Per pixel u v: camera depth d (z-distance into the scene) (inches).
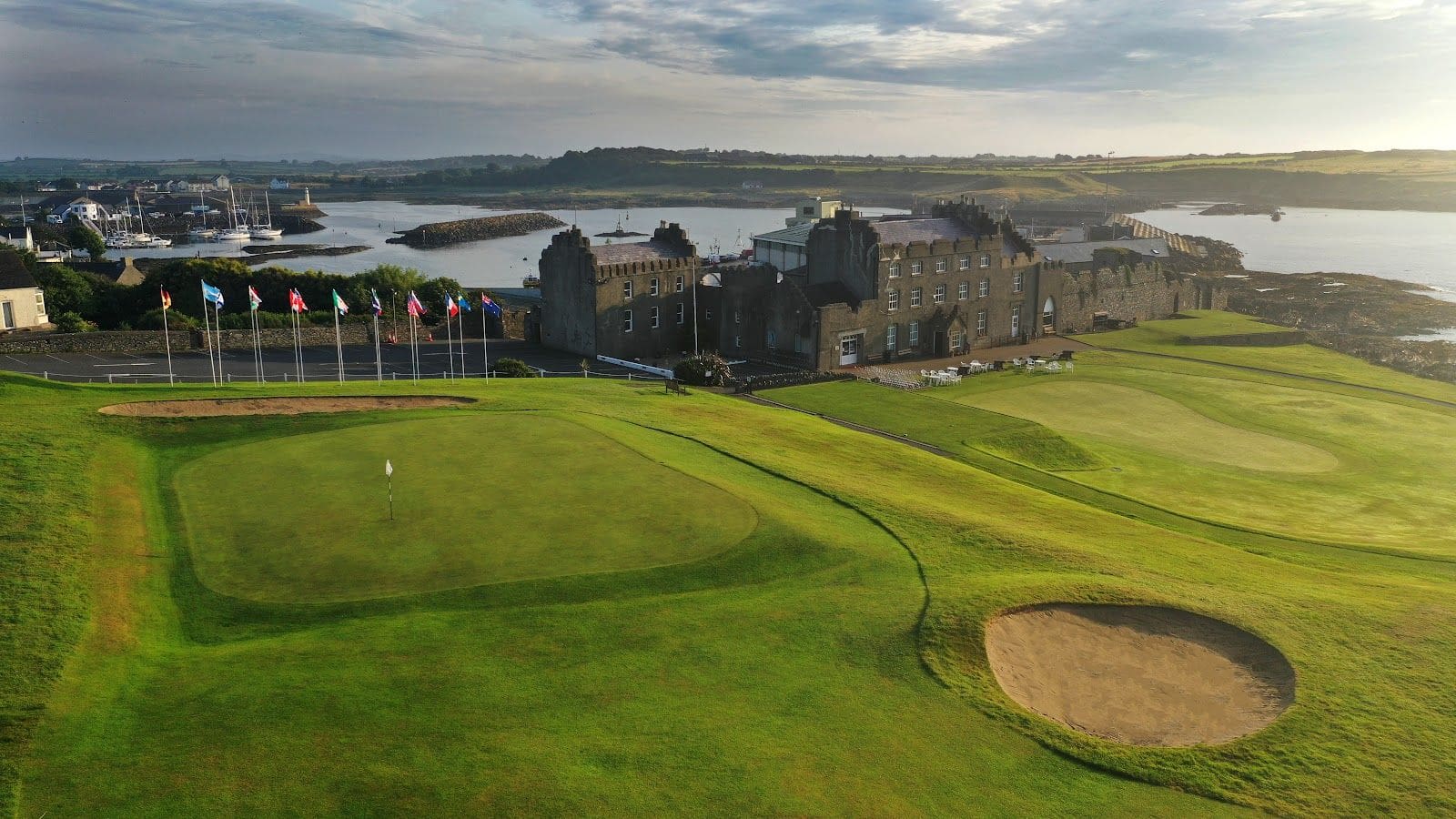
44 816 887.1
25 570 1363.2
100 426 2096.5
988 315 4594.0
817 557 1534.2
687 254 4293.8
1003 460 2662.4
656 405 2709.2
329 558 1494.8
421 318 4598.9
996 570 1520.7
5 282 4008.4
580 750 1008.2
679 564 1485.0
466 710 1079.6
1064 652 1277.1
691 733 1046.4
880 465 2269.9
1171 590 1456.7
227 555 1504.7
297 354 3494.1
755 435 2420.0
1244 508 2337.6
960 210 4672.7
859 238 4087.1
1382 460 2829.7
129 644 1229.7
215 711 1068.5
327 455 2016.5
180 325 4001.0
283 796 922.7
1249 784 1006.4
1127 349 4640.8
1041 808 959.0
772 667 1193.4
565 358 3996.1
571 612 1333.7
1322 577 1657.2
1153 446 2935.5
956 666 1208.8
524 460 1990.7
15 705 1055.6
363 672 1160.2
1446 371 4335.6
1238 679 1222.9
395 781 948.6
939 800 960.9
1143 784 1005.2
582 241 3951.8
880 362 4138.8
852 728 1072.8
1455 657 1256.8
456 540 1565.0
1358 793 990.4
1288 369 4165.8
